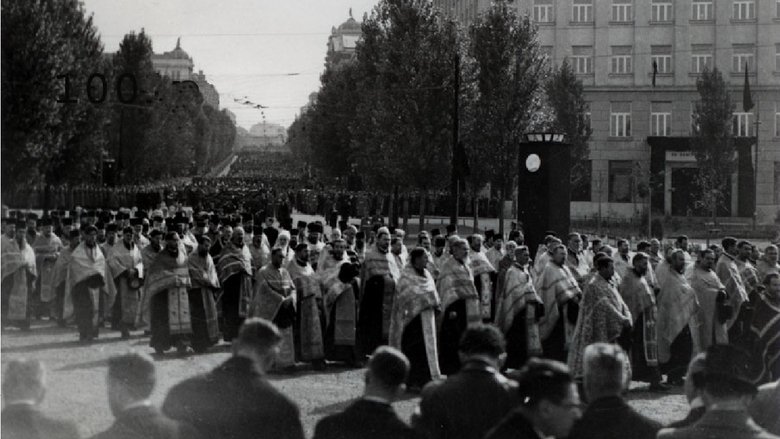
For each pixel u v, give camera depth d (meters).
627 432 5.02
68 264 16.62
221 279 16.30
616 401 5.13
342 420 5.18
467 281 13.10
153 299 14.90
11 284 17.45
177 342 14.88
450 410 5.85
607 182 52.44
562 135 22.86
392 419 5.19
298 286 14.28
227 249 16.48
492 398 5.86
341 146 60.91
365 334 14.59
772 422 6.55
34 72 21.67
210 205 54.25
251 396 5.48
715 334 14.46
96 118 28.44
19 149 22.11
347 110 56.03
